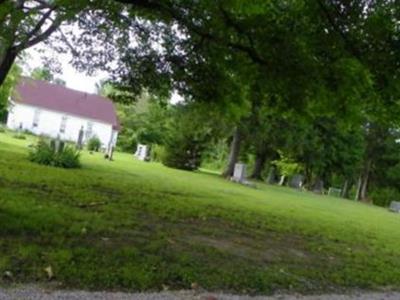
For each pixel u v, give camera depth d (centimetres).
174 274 699
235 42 1166
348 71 1033
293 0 1009
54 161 2069
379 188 6531
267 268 842
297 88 1168
